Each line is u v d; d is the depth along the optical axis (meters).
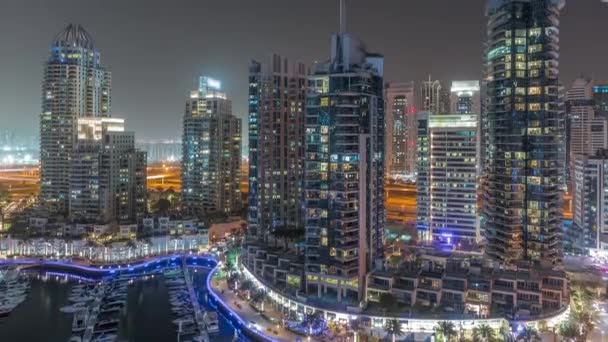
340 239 170.00
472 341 143.88
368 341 148.25
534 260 198.00
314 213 175.88
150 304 197.75
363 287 171.00
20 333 167.38
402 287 164.62
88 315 178.88
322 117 174.50
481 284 160.62
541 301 156.38
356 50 185.50
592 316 158.38
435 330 147.25
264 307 182.38
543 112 198.75
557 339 143.38
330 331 155.75
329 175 172.75
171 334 167.38
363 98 176.62
